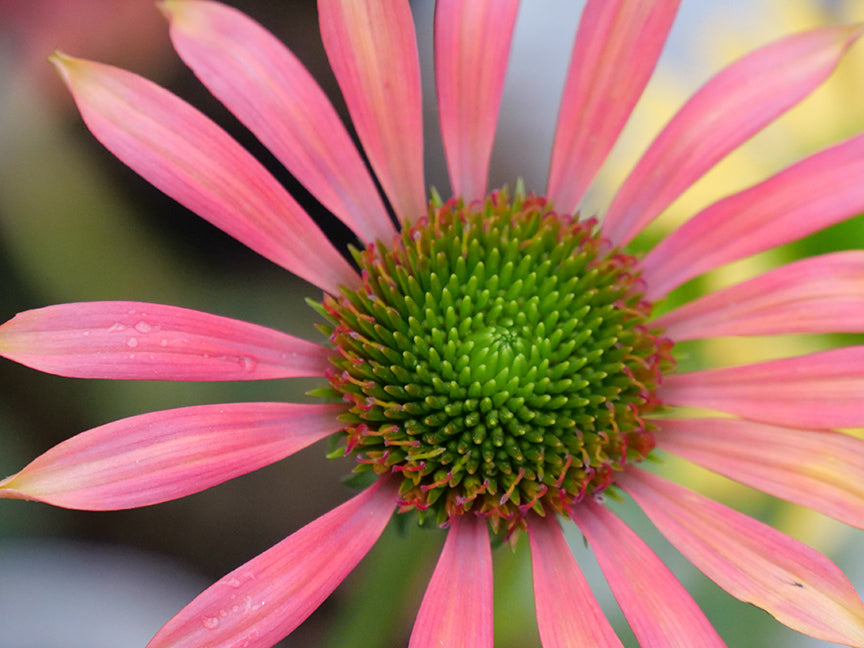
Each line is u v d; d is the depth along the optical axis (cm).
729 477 14
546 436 14
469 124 15
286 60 14
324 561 12
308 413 13
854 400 14
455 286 14
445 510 13
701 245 15
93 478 12
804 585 13
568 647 13
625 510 17
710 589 17
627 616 13
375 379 14
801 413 14
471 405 14
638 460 14
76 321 12
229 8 13
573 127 15
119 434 12
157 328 12
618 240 15
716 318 15
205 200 13
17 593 17
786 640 17
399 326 14
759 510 17
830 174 14
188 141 13
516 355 14
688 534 13
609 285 14
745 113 14
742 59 14
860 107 17
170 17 13
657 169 15
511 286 14
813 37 14
